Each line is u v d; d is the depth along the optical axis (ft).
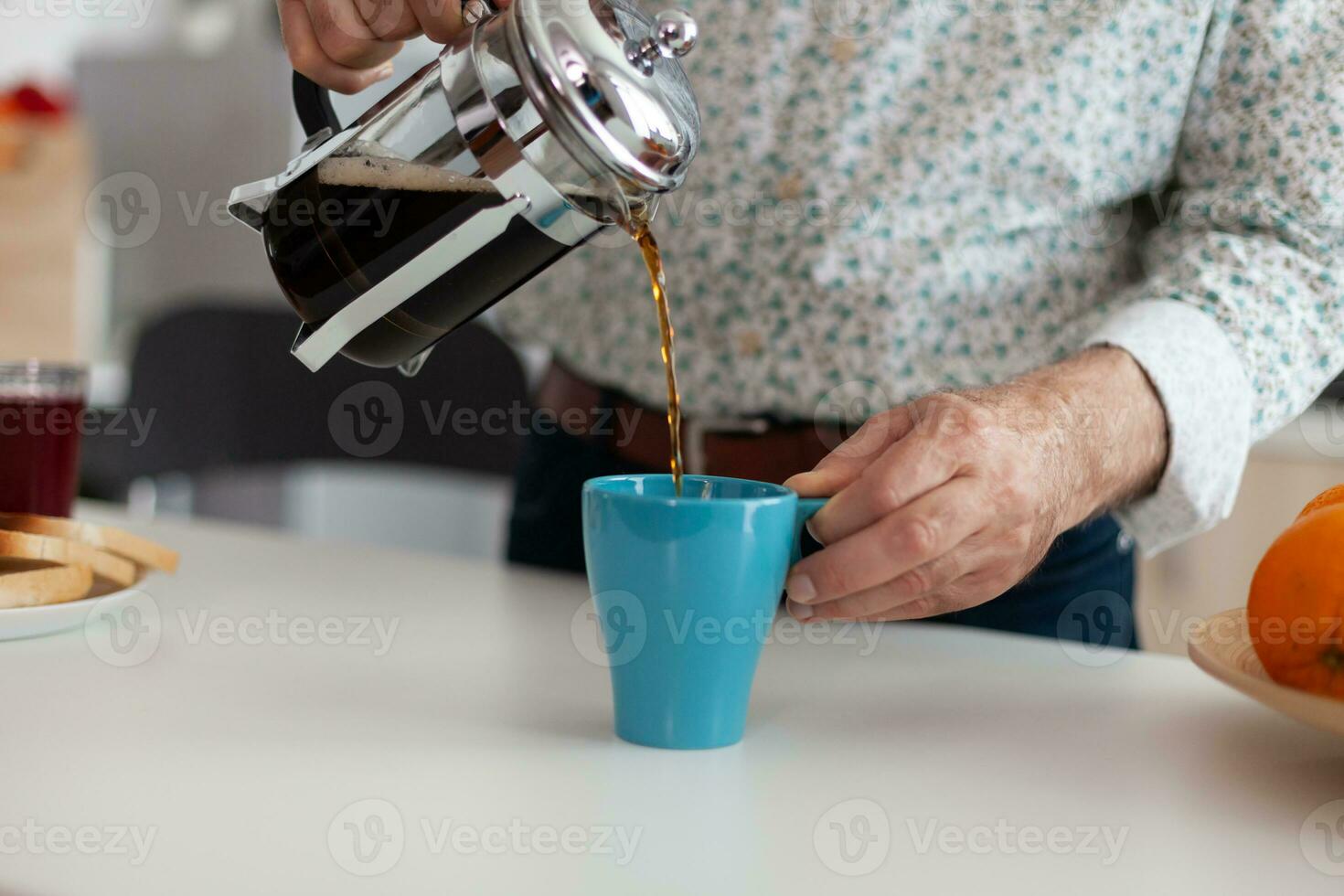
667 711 1.75
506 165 1.67
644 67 1.72
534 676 2.11
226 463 4.38
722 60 2.98
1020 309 2.94
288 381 4.46
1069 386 2.14
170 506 5.01
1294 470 5.47
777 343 2.98
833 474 1.88
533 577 2.92
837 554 1.73
